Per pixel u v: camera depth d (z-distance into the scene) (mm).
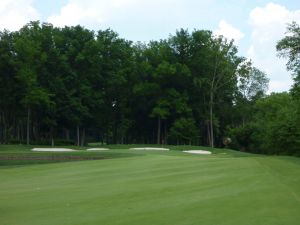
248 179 16281
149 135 86125
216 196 12992
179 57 76062
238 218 9906
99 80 72438
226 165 22609
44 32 67875
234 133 76312
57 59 67312
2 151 45656
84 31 72500
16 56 63156
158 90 74062
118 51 75188
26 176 23891
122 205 12648
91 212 11852
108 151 44531
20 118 74375
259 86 101375
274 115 68562
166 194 14219
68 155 40812
